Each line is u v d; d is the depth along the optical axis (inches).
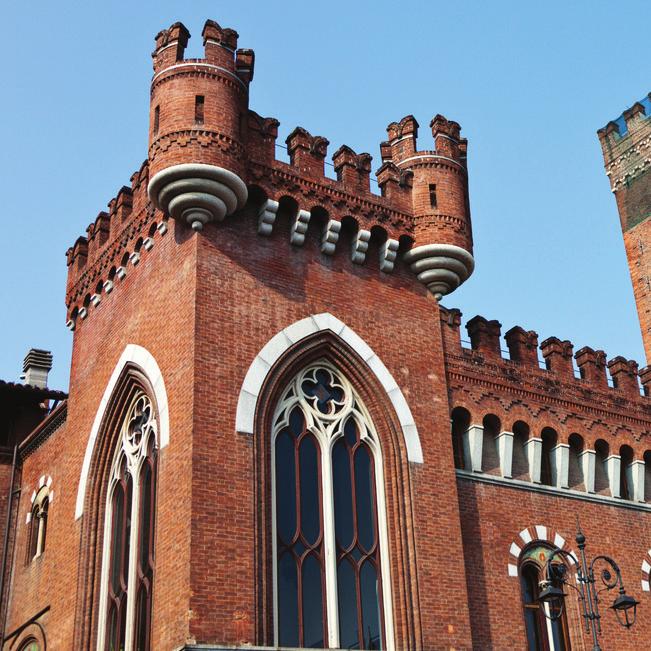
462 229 1172.5
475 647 1033.5
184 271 1018.1
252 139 1081.4
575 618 1131.9
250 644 863.1
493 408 1181.7
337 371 1067.3
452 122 1237.7
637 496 1278.3
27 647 1223.5
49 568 1204.5
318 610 938.1
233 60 1090.7
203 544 877.2
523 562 1131.3
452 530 1039.0
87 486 1120.2
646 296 1817.2
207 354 963.3
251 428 956.0
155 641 882.1
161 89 1061.8
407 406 1077.1
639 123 1942.7
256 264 1041.5
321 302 1069.8
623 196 1934.1
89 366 1211.9
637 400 1339.8
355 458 1035.9
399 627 965.2
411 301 1144.8
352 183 1136.8
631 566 1214.9
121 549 1048.8
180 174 1002.7
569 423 1248.2
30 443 1413.6
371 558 995.9
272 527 935.0
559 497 1198.9
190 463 906.7
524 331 1269.7
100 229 1279.5
